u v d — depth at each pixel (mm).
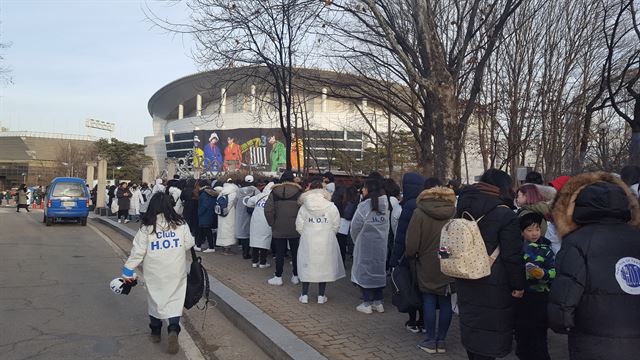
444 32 12250
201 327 6457
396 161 30625
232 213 11391
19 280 8852
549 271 4270
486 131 16781
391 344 5395
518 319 4410
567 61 14016
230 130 76188
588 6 13664
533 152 17797
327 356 4988
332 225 7152
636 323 2836
